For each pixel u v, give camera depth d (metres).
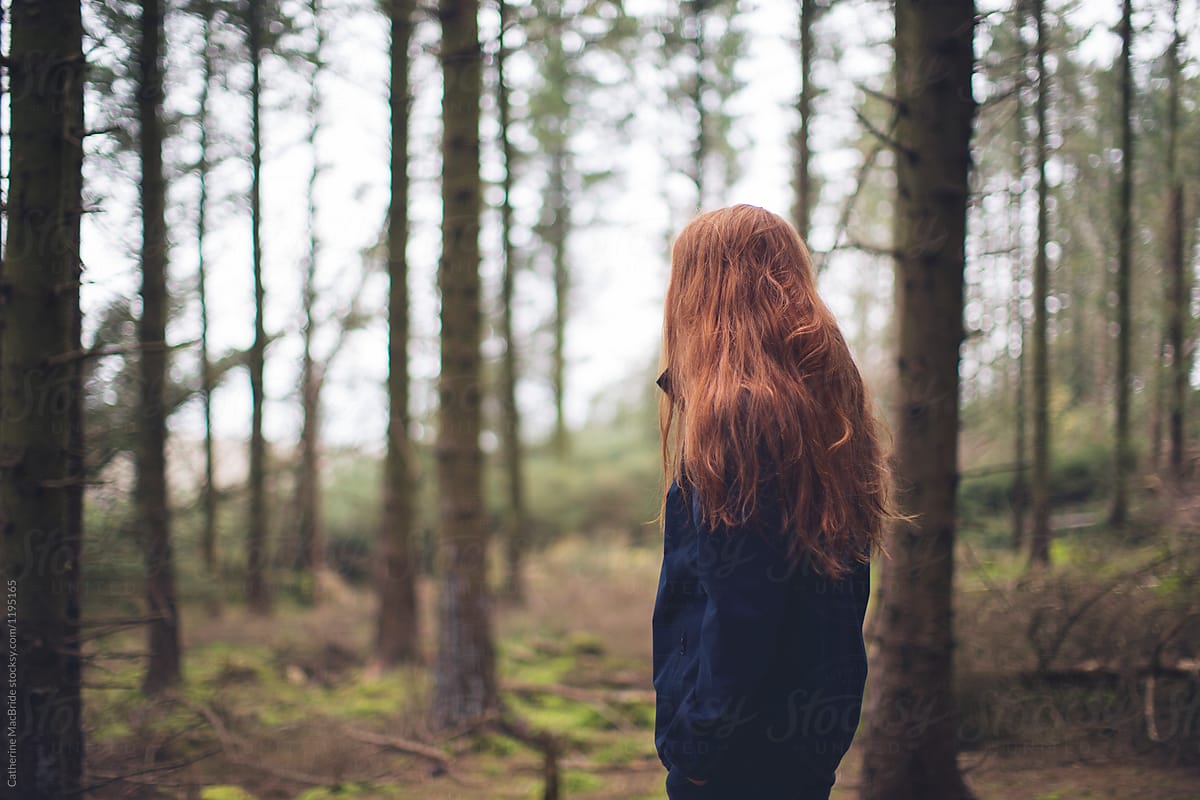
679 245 1.43
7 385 2.33
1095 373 5.55
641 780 4.14
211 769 3.78
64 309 2.41
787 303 1.31
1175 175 4.14
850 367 1.34
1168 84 4.11
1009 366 5.72
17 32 2.35
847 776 3.54
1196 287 4.11
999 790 3.00
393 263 7.01
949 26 2.87
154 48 4.48
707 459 1.17
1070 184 5.03
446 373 5.10
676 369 1.37
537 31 7.26
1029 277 5.21
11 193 2.35
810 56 6.06
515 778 4.18
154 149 4.78
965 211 2.95
